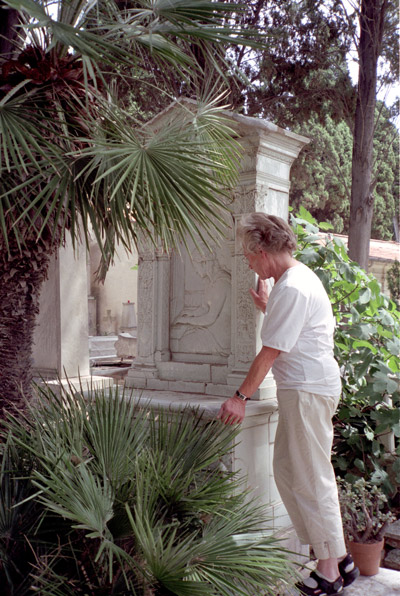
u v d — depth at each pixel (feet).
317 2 34.94
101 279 9.13
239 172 10.65
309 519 8.37
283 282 8.41
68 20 8.47
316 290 8.54
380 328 12.11
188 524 7.39
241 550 6.85
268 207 10.84
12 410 9.20
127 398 10.63
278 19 34.42
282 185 11.22
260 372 8.29
